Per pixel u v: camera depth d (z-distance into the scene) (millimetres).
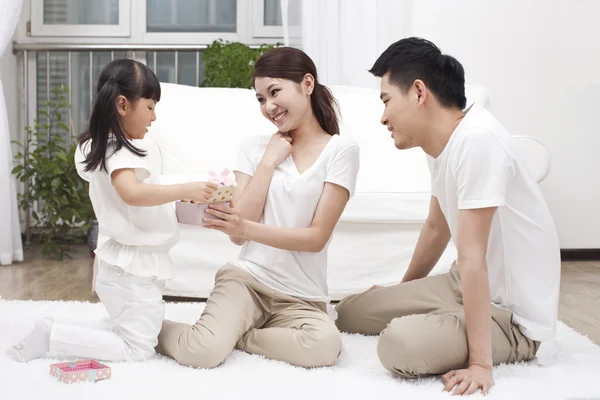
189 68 4363
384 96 1686
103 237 2438
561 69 3861
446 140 1670
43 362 1684
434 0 3848
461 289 1687
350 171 1834
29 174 3818
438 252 2002
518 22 3855
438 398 1451
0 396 1419
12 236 3629
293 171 1872
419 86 1636
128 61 1754
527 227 1688
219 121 3150
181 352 1678
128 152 1713
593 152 3871
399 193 2600
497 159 1582
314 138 1900
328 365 1699
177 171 3051
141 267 1751
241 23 4312
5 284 3014
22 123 4344
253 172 1953
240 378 1576
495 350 1680
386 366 1606
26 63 4301
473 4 3855
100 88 1724
